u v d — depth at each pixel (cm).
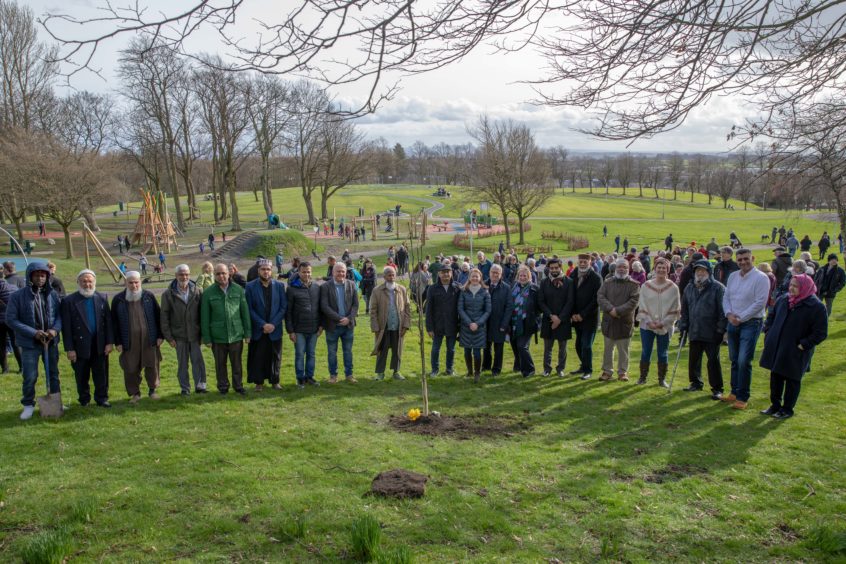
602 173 14675
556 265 1052
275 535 470
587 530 487
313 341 993
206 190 12700
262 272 943
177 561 431
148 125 5494
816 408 841
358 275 2027
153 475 586
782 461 634
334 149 6588
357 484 567
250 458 633
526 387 981
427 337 1535
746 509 526
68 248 4388
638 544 466
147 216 4969
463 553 445
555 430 743
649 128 429
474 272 1046
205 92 4656
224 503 524
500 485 568
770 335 802
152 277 3638
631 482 582
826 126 439
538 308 1073
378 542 442
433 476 588
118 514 502
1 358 1069
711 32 382
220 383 924
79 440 692
